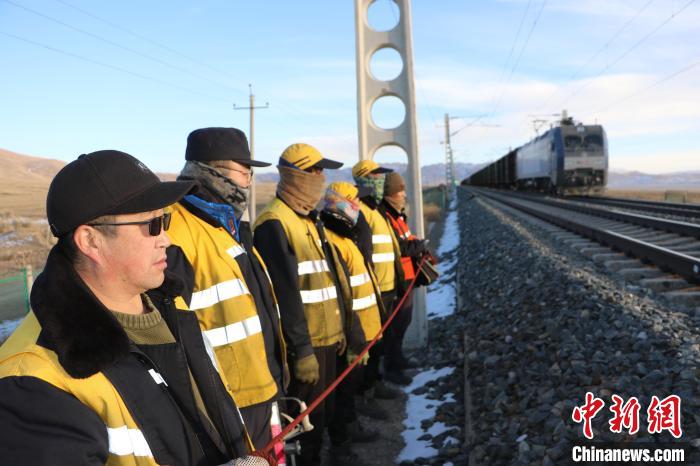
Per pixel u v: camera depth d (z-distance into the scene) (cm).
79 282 136
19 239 2877
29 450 117
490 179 7719
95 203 142
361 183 624
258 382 264
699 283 733
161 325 163
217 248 264
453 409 561
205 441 162
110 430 137
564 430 382
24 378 123
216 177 271
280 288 338
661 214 1966
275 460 173
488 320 780
